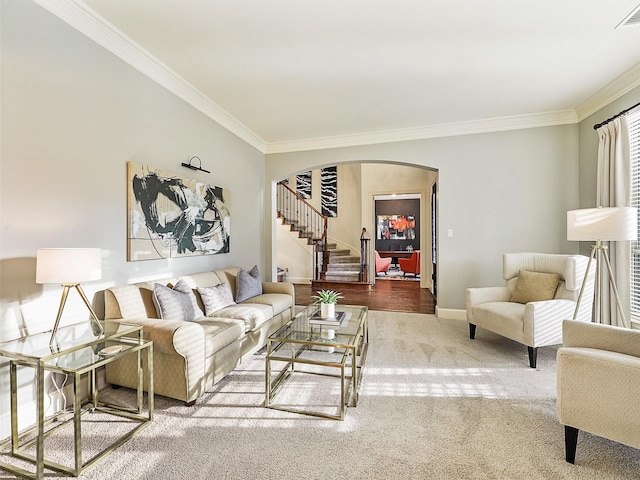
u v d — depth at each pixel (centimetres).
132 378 224
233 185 423
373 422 190
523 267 353
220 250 382
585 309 293
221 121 392
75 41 213
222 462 155
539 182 404
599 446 167
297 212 903
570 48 257
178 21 224
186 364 205
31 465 155
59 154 203
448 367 272
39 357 148
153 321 214
